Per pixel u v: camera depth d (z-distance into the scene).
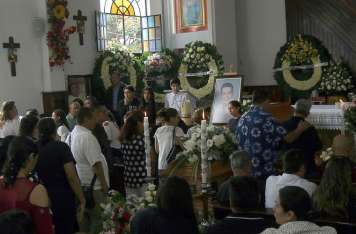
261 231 2.63
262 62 12.39
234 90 9.06
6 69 8.93
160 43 12.41
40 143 4.20
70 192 4.21
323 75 10.64
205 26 12.02
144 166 5.61
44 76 9.50
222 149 4.67
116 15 11.64
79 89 10.20
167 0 12.52
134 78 10.93
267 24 12.27
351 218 3.07
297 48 11.03
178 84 9.73
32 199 3.09
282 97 11.20
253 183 2.75
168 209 2.65
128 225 3.36
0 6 8.80
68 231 4.20
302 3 11.59
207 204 3.97
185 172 4.71
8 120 6.25
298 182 3.55
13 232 1.90
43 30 9.38
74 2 10.26
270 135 4.51
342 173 3.11
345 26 11.00
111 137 6.40
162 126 5.66
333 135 7.53
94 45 10.75
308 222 2.51
